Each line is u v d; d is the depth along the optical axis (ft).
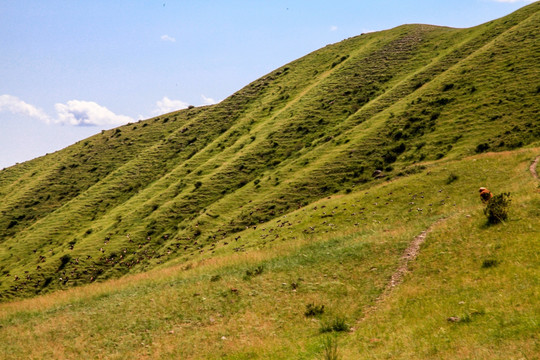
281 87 449.48
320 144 276.82
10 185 469.16
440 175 157.89
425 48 384.47
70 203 366.02
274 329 59.52
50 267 240.32
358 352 43.98
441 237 80.48
